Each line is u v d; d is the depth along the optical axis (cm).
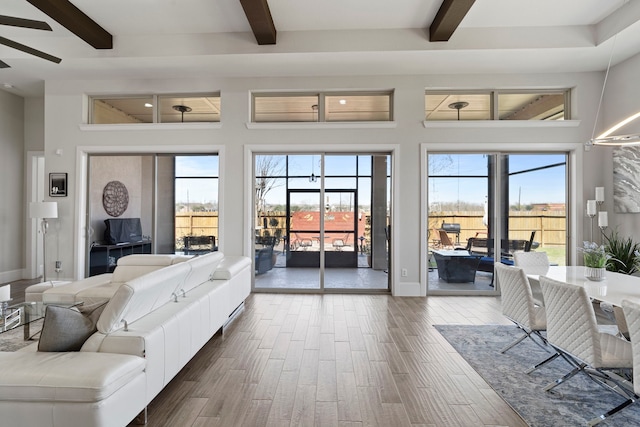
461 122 523
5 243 618
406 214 533
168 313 245
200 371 278
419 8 409
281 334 362
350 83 533
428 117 547
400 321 407
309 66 500
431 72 521
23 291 544
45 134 551
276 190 558
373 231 553
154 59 475
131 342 200
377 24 444
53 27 440
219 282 354
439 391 249
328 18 429
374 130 534
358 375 273
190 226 562
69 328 203
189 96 561
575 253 523
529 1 392
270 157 557
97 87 548
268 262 559
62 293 375
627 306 183
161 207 564
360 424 210
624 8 399
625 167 479
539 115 541
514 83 523
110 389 170
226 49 461
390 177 552
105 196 570
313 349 323
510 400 237
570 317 224
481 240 541
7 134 620
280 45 459
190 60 479
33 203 509
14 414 166
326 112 550
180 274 267
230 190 543
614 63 489
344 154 554
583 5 399
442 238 541
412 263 532
